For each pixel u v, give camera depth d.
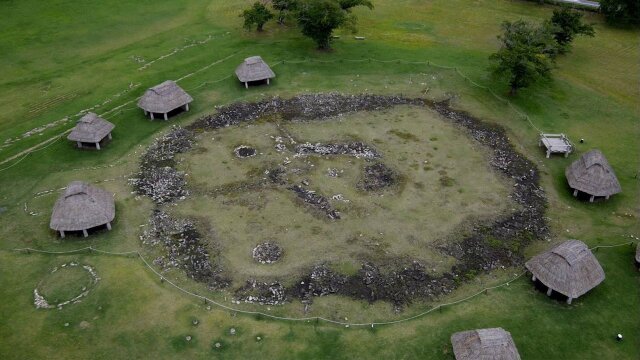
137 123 41.78
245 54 51.69
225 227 32.47
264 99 45.41
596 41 56.12
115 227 32.22
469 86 47.75
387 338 25.83
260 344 25.38
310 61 50.81
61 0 60.59
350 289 28.48
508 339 23.59
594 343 25.56
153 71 48.53
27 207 33.50
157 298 27.64
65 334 25.58
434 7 64.25
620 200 34.97
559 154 39.44
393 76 49.09
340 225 32.69
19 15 56.75
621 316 26.91
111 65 49.34
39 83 46.22
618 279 29.05
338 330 26.22
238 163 38.06
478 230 32.50
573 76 49.34
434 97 46.34
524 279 29.22
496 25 59.66
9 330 25.69
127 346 25.11
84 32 54.62
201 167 37.66
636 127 42.38
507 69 43.97
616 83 48.31
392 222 32.97
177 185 36.00
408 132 41.72
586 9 63.44
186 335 25.69
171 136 40.66
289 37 55.19
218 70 48.91
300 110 44.22
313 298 27.95
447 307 27.52
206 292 28.20
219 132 41.38
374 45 54.28
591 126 42.59
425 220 33.16
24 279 28.52
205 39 54.56
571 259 27.16
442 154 39.31
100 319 26.38
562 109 44.62
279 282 28.81
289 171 37.25
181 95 42.72
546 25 47.22
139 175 36.81
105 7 59.97
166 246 31.09
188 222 32.81
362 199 34.81
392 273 29.47
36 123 41.28
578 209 34.31
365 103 45.31
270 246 31.09
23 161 37.38
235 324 26.36
